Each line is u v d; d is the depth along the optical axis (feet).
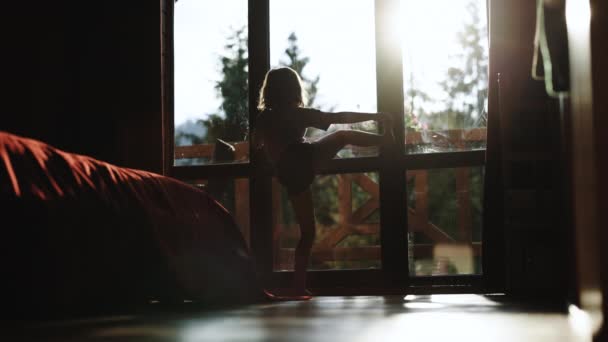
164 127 13.39
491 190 11.03
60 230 6.97
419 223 14.65
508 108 10.25
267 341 4.27
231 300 9.76
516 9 10.57
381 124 12.82
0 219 6.40
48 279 6.79
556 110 7.80
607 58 4.14
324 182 19.31
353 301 9.50
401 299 9.79
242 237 10.65
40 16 13.57
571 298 6.61
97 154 13.21
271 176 12.82
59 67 13.48
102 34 13.48
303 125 10.68
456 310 7.08
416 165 12.14
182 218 9.18
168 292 8.64
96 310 7.72
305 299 10.41
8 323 6.10
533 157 10.07
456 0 12.84
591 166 4.37
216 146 13.50
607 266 4.05
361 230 15.12
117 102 13.30
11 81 13.48
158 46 13.34
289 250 14.29
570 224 6.37
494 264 11.17
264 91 11.15
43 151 7.30
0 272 6.36
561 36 5.82
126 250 7.98
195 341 4.36
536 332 4.66
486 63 12.72
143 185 8.77
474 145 12.74
